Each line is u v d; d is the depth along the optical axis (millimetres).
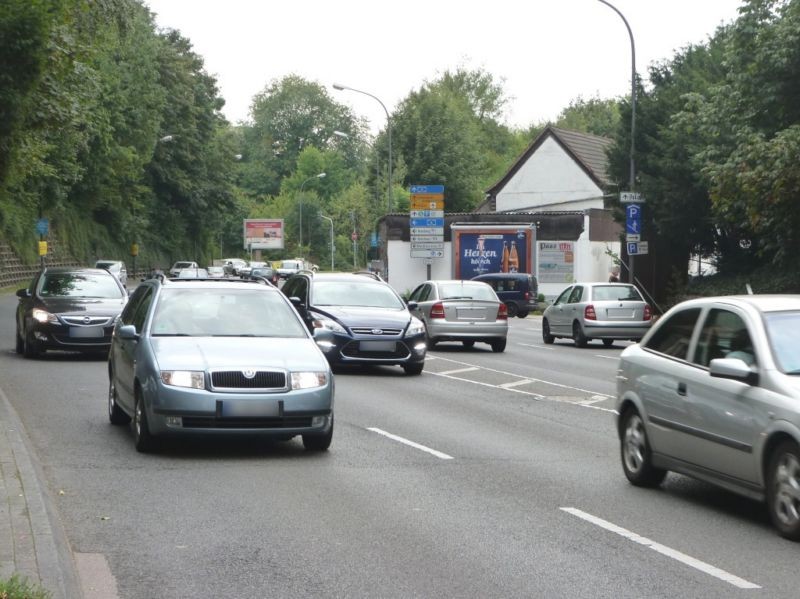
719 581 7746
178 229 108750
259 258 145625
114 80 77125
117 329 15625
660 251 47125
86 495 10664
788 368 9391
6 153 28047
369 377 23625
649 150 46094
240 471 12086
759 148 30641
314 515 9852
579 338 33875
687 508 10289
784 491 9008
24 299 26672
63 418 16078
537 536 9109
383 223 67000
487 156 125812
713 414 9914
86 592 7391
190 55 114500
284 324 14383
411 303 25547
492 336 31281
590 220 66375
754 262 43375
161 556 8359
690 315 10961
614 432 15609
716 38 47062
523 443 14453
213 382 12727
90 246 89812
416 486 11297
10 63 23406
